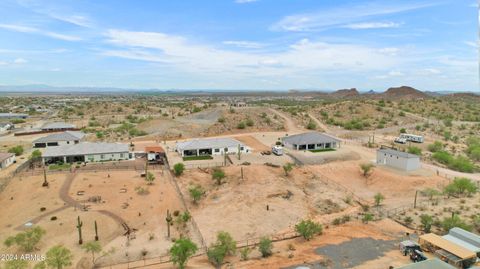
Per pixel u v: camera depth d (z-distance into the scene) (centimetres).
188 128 11400
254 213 5238
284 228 4881
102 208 5109
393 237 4388
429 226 4478
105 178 6238
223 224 4912
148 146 9000
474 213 5062
